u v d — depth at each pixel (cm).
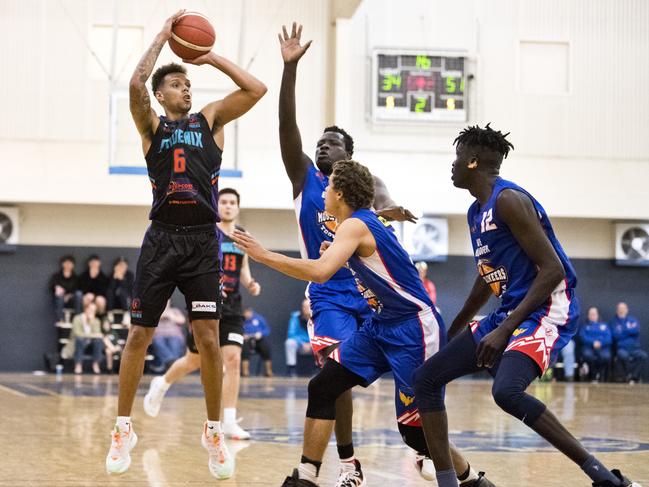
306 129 1994
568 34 2083
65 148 1936
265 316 2055
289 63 570
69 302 1952
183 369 869
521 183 2056
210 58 534
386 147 2028
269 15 1981
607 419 1038
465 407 1186
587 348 2023
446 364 462
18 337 1991
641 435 861
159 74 530
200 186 516
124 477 568
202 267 522
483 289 496
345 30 1966
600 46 2091
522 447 750
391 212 555
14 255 2000
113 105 1652
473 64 2050
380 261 477
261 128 1973
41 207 2014
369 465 634
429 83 2033
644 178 2084
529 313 439
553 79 2083
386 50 2019
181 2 1956
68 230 2020
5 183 1917
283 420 973
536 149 2067
